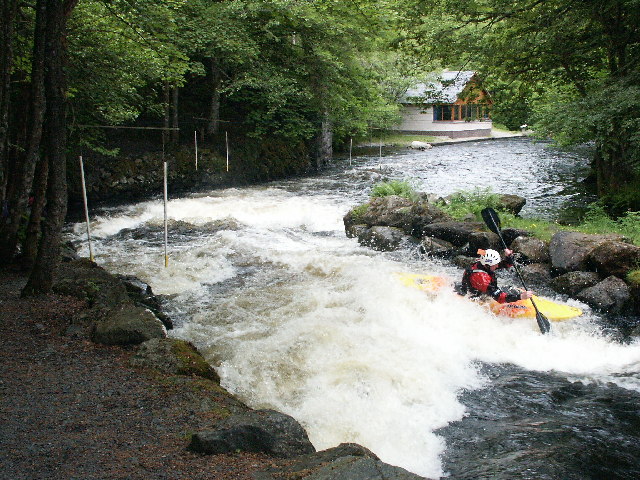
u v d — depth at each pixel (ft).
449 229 37.06
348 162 90.58
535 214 51.03
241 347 22.68
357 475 11.32
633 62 45.14
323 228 46.32
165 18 40.11
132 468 12.74
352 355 21.89
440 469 15.55
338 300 28.12
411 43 54.29
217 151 68.85
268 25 63.82
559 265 30.99
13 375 17.76
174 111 66.13
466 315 25.73
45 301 24.39
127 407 15.93
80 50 38.22
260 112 74.79
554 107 45.55
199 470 12.65
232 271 34.14
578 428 17.42
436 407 18.74
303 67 70.33
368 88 80.53
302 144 80.89
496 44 49.49
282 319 25.79
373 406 18.57
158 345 19.54
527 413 18.51
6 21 25.91
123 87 42.98
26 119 31.68
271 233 44.34
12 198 30.48
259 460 13.19
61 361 18.99
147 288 29.04
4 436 14.10
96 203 56.65
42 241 24.94
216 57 65.41
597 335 24.68
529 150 105.50
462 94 56.85
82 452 13.44
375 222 42.06
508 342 23.75
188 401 16.34
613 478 14.75
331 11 69.72
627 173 52.70
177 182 63.87
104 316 22.25
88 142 48.78
